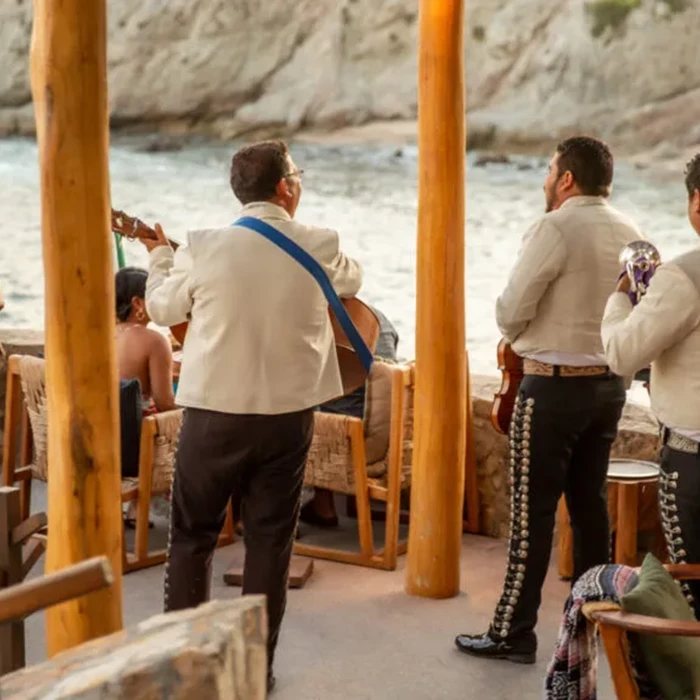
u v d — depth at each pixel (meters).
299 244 5.95
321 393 6.09
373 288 20.05
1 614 3.31
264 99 42.62
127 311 8.41
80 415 5.50
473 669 6.80
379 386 8.28
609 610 4.66
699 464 5.37
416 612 7.57
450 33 7.22
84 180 5.34
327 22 42.31
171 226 26.58
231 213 28.33
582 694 4.88
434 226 7.46
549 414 6.40
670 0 38.12
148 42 43.03
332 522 9.02
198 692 2.49
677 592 4.91
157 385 8.33
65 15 5.20
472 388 9.25
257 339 5.89
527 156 38.34
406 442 8.27
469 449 8.77
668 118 37.56
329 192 31.11
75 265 5.38
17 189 30.72
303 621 7.41
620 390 6.55
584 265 6.29
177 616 2.68
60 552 5.64
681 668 4.74
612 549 7.84
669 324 5.28
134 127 43.56
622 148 37.81
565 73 39.19
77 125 5.29
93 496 5.58
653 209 29.31
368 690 6.59
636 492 7.55
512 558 6.70
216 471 5.99
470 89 40.25
